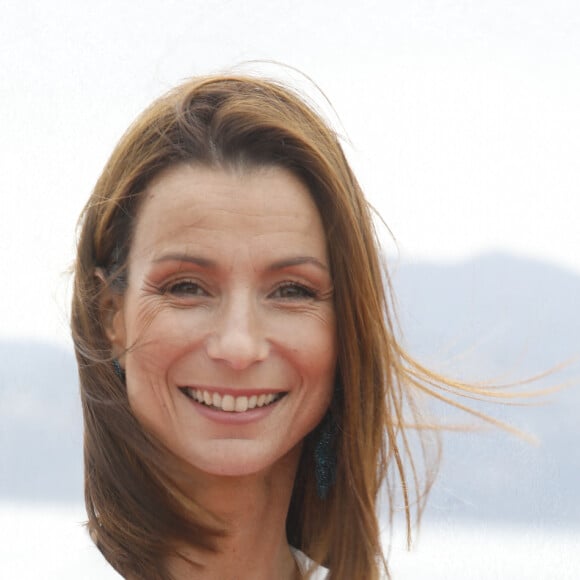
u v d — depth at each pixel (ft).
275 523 13.60
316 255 12.75
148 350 12.41
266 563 13.55
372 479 14.06
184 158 12.50
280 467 13.56
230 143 12.51
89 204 13.53
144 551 13.03
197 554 13.12
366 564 14.17
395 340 14.34
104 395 13.12
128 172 12.89
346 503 14.21
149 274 12.42
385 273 14.73
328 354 12.96
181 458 12.88
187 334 12.33
